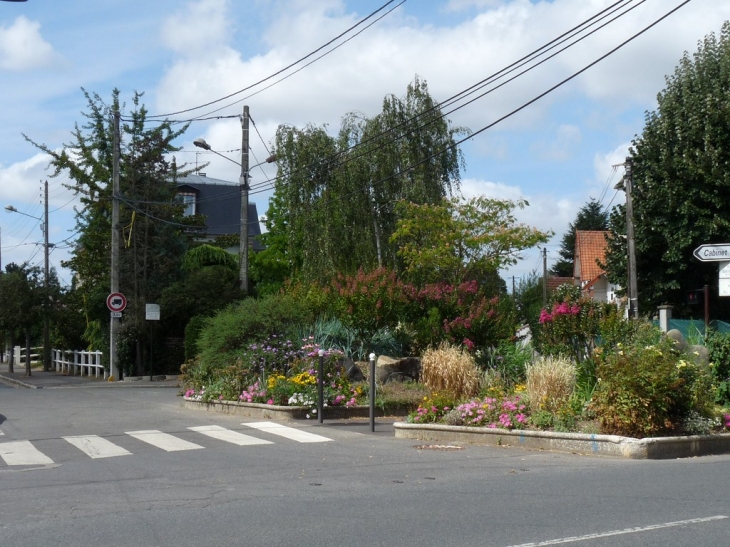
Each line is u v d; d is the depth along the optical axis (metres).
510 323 23.00
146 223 33.12
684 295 27.73
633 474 10.05
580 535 6.91
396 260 32.41
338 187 31.64
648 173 27.09
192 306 31.62
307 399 16.89
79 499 8.80
